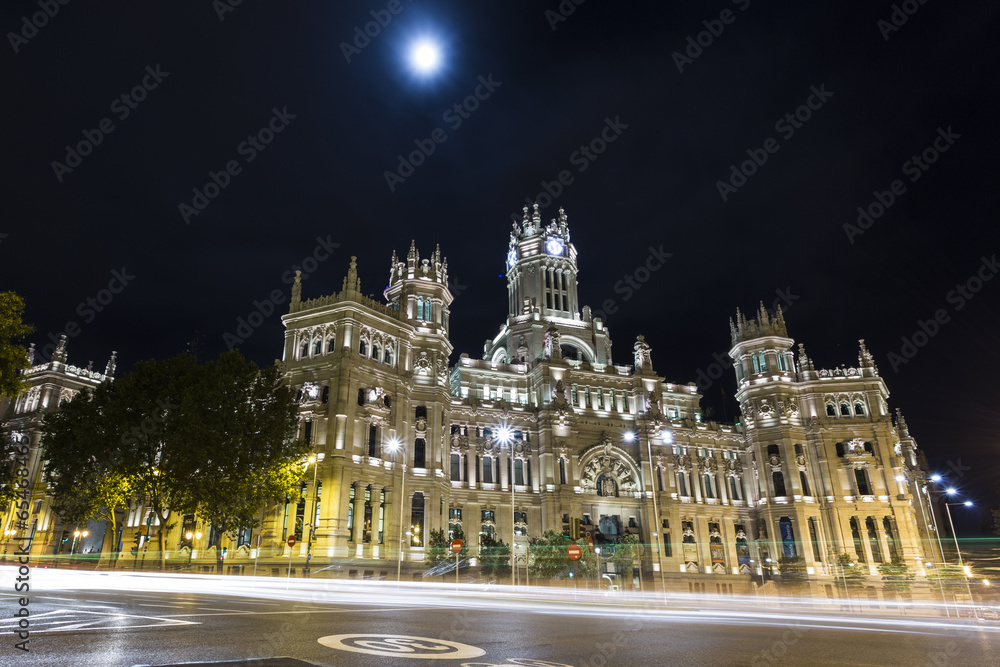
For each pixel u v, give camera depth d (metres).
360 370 77.44
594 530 92.12
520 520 94.00
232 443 56.72
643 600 47.66
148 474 58.09
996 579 92.12
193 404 55.91
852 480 101.75
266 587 51.09
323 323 80.12
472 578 75.31
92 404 60.81
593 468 99.75
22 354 39.53
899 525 97.88
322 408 74.44
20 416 96.81
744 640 19.55
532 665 14.05
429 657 14.54
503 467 96.00
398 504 77.44
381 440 78.00
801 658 15.90
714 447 110.06
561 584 74.75
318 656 13.95
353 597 40.12
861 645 18.84
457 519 90.38
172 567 67.31
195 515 60.97
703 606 40.53
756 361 113.19
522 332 114.06
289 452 60.88
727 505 106.38
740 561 102.94
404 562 73.94
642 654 16.19
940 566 96.12
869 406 105.62
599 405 105.50
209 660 12.84
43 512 90.75
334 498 69.62
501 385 105.44
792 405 107.75
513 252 126.75
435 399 86.62
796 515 100.25
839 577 91.81
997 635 22.55
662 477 101.75
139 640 15.35
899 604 55.03
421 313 92.38
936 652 17.47
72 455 60.84
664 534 97.44
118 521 84.81
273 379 63.28
